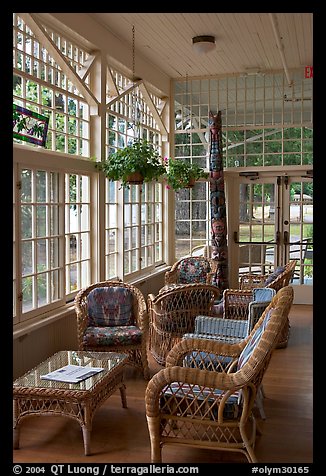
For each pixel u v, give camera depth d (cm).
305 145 859
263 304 458
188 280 750
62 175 521
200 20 607
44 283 499
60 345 512
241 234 898
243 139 881
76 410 343
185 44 701
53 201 510
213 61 791
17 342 439
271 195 884
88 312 511
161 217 886
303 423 390
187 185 768
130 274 718
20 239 448
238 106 882
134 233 743
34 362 466
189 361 384
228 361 377
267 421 394
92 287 522
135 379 495
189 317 526
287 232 878
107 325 510
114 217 674
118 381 404
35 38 489
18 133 443
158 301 530
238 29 640
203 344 363
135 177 578
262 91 870
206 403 312
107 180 647
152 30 639
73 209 562
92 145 598
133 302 523
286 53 752
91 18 579
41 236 491
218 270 727
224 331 462
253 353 303
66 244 548
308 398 442
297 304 871
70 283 558
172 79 894
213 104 892
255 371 298
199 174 773
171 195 901
